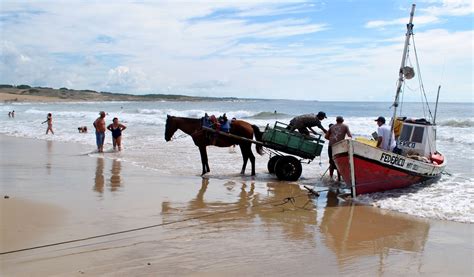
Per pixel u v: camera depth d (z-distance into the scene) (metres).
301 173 14.82
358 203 11.36
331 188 13.25
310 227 9.24
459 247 8.04
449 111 65.12
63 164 17.00
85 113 55.81
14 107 83.62
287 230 9.01
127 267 6.80
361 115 64.06
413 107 86.00
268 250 7.77
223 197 11.92
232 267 6.91
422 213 10.27
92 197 11.49
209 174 15.33
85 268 6.72
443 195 11.80
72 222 9.15
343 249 7.88
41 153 20.27
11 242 7.86
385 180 12.13
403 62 12.51
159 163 17.61
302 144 14.29
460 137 27.48
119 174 15.04
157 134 29.58
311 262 7.22
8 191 11.94
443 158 14.73
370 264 7.17
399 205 10.96
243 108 87.94
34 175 14.50
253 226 9.27
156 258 7.25
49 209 10.12
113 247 7.72
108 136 27.30
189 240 8.23
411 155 13.19
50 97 170.38
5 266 6.73
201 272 6.68
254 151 21.28
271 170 15.14
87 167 16.38
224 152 21.23
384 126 12.67
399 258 7.47
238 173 15.62
